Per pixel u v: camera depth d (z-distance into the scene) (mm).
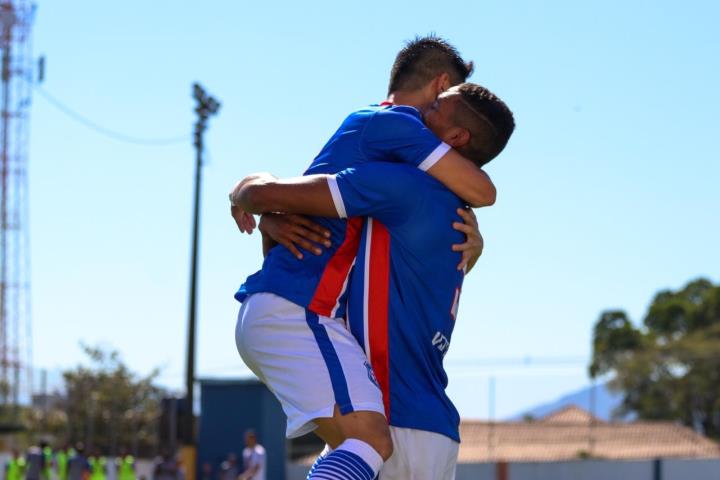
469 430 51469
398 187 4621
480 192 4746
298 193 4605
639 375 81562
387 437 4496
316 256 4684
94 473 38188
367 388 4539
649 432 53375
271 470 40688
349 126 4914
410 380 4777
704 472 43406
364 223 4785
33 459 34781
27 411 59375
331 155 4895
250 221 5113
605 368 82500
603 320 97125
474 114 4812
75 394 56719
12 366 60812
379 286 4730
